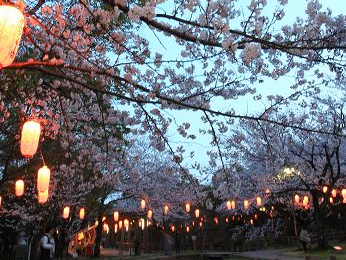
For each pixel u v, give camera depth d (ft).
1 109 39.24
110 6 25.46
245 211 117.91
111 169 47.52
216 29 22.72
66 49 30.76
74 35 30.68
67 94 38.96
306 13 26.16
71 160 57.41
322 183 82.94
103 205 102.12
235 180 37.93
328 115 74.64
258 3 24.17
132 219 131.75
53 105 41.14
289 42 24.95
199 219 140.97
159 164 97.35
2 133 49.26
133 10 22.09
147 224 130.52
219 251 133.69
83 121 42.52
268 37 25.36
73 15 28.48
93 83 33.42
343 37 25.39
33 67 25.00
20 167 56.54
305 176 83.82
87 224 117.39
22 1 22.89
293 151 79.15
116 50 30.55
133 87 29.96
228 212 122.83
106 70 27.12
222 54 27.91
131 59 31.12
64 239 100.78
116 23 29.12
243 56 23.89
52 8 27.61
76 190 71.20
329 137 70.23
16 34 15.55
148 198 97.40
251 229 133.90
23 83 32.12
